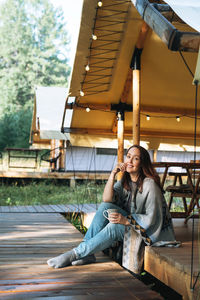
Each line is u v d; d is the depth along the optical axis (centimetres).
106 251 411
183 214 505
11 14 3047
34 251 361
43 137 1166
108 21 643
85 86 784
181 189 485
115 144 965
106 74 755
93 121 923
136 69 687
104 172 1266
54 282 271
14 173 1155
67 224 517
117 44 686
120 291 255
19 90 2934
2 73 2956
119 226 317
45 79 3097
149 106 862
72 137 946
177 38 264
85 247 312
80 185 1173
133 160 317
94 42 677
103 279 280
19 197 973
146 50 714
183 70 760
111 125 941
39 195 1004
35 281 272
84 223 609
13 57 3023
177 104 862
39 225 507
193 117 912
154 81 795
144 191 312
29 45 3075
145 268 315
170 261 271
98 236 316
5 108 2827
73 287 261
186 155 1291
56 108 1288
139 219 306
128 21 646
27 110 2600
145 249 313
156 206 307
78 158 1255
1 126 2350
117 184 333
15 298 238
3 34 3025
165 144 982
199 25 246
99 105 839
